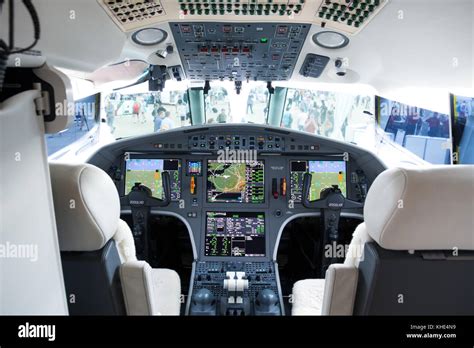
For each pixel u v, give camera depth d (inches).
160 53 117.8
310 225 160.7
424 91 136.5
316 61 124.4
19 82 47.8
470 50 90.3
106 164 153.1
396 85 131.0
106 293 64.7
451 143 133.0
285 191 149.4
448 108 132.9
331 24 91.8
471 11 75.3
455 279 61.2
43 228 46.8
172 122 204.2
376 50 104.3
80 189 57.7
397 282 61.2
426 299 62.7
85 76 137.1
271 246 145.0
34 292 44.3
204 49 115.3
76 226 59.2
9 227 39.8
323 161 154.3
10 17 34.9
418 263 59.7
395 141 169.5
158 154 154.6
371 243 62.6
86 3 72.6
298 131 149.3
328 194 143.3
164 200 143.6
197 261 142.3
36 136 46.1
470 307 63.1
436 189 55.0
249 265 141.0
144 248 147.8
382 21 85.4
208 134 152.3
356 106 188.7
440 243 57.9
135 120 200.5
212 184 151.6
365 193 153.5
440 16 78.7
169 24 95.0
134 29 95.8
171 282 118.3
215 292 132.4
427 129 146.2
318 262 150.4
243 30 99.0
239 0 80.2
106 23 86.9
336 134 200.4
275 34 101.5
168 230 160.4
